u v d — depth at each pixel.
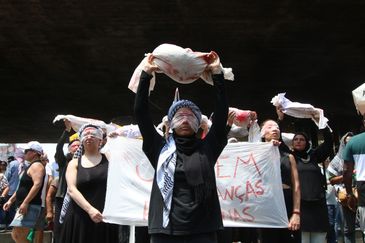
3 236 12.06
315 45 14.91
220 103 3.70
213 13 13.09
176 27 13.77
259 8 12.84
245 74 17.78
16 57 15.88
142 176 5.25
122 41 14.61
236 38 14.49
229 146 5.63
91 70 17.28
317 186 6.20
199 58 3.68
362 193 5.43
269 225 5.48
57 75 17.88
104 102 21.81
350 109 21.34
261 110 23.02
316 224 6.11
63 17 13.13
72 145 6.62
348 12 12.89
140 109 3.70
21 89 19.72
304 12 12.97
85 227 5.06
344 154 5.67
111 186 5.22
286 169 5.90
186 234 3.38
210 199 3.44
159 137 3.75
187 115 3.61
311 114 6.60
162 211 3.45
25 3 12.43
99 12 12.95
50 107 22.67
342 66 16.61
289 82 18.59
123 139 5.34
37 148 7.92
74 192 5.04
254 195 5.52
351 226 8.75
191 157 3.52
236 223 5.48
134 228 6.15
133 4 12.62
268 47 15.14
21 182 7.89
